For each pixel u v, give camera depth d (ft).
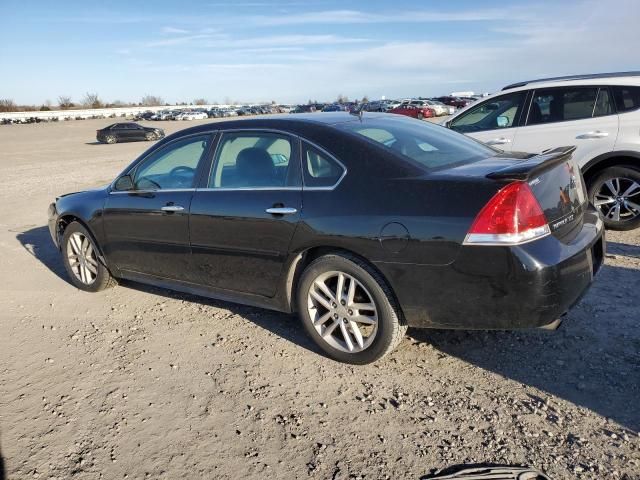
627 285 14.52
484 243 9.12
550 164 10.03
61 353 12.73
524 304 9.13
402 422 9.32
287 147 11.81
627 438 8.47
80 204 16.25
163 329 13.78
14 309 15.79
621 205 19.49
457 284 9.53
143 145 100.53
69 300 16.35
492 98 22.43
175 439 9.21
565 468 7.93
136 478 8.31
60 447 9.16
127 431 9.50
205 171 13.19
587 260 9.98
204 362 11.87
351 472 8.17
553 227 9.55
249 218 11.89
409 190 10.02
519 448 8.44
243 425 9.50
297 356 11.89
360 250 10.31
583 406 9.39
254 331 13.32
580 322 12.48
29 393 10.98
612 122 19.21
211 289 13.53
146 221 14.25
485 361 11.15
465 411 9.51
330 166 11.09
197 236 13.08
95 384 11.18
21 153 85.92
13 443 9.33
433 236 9.54
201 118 226.17
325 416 9.62
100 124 199.41
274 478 8.14
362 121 12.62
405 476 8.00
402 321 10.65
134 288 17.12
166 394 10.64
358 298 11.03
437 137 12.68
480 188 9.36
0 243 24.52
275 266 11.79
